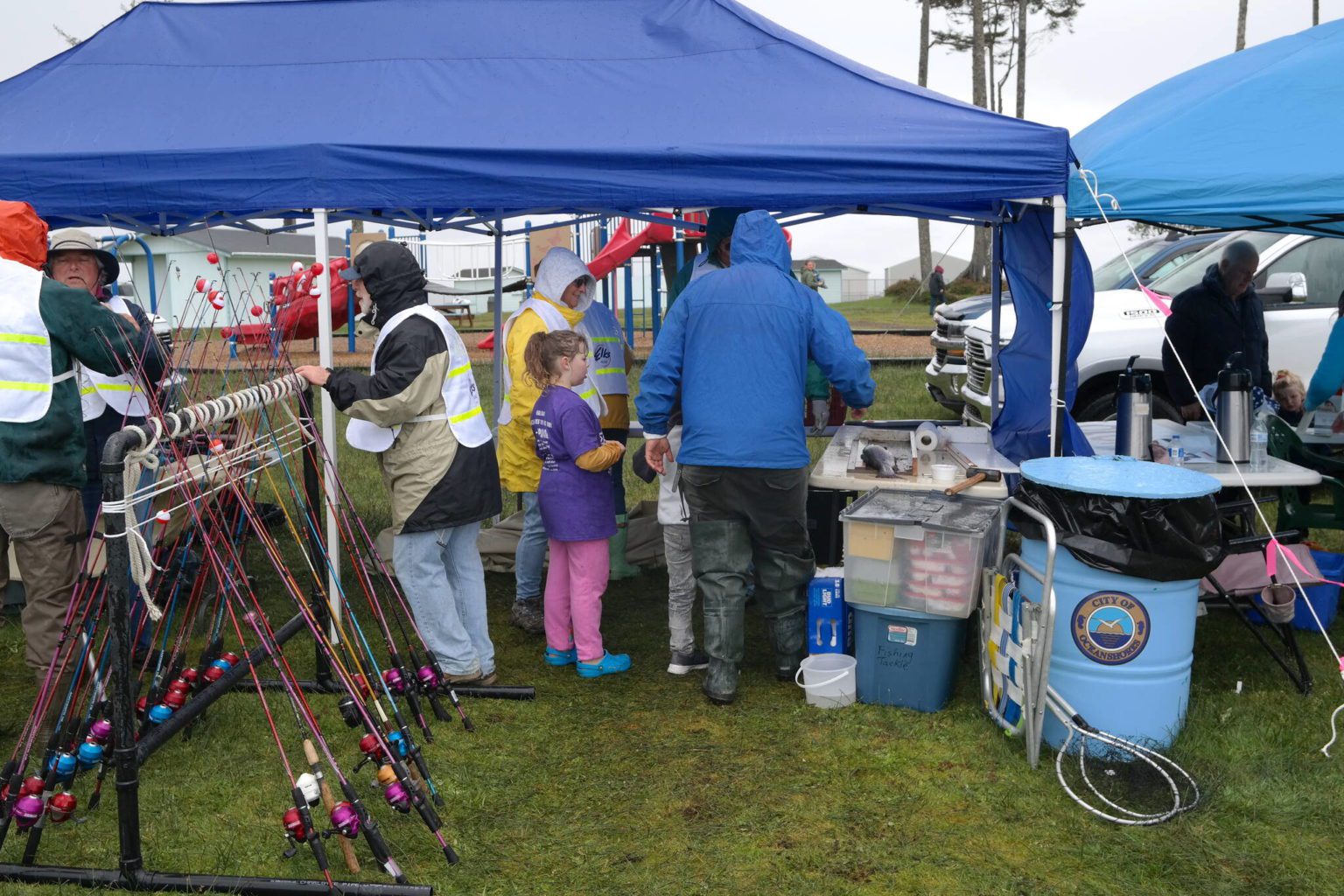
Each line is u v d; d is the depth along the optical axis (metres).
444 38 5.03
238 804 3.32
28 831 2.99
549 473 4.24
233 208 4.39
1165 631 3.46
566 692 4.25
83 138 4.52
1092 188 4.09
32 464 3.44
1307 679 4.14
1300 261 7.68
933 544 3.82
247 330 3.62
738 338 3.81
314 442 3.84
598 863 3.03
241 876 2.86
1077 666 3.52
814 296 3.95
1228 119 4.43
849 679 4.03
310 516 4.14
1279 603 4.17
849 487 4.25
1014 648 3.68
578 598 4.33
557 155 4.17
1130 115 5.57
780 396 3.82
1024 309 4.88
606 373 5.21
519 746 3.77
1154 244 8.91
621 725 3.93
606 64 4.80
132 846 2.82
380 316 3.86
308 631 4.84
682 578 4.35
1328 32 5.03
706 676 4.23
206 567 3.54
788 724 3.90
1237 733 3.71
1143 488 3.36
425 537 3.96
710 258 4.91
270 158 4.26
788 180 4.11
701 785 3.47
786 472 3.85
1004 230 4.93
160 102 4.77
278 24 5.25
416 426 3.85
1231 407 4.33
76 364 3.57
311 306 4.46
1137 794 3.35
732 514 3.96
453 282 21.05
